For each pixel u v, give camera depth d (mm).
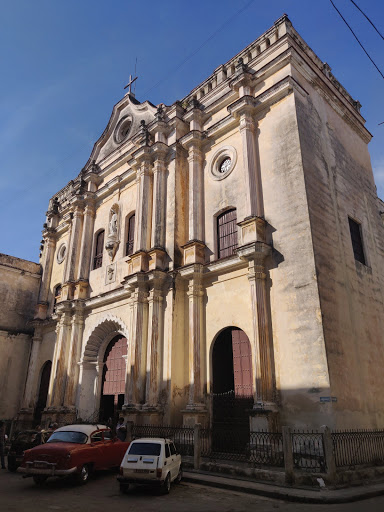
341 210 16828
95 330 22219
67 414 21188
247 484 10680
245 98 17156
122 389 20625
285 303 13961
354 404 12969
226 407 15266
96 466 11914
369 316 16016
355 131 21141
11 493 10250
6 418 26016
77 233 25750
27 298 29641
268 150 16438
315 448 11625
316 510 8469
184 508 8766
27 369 27656
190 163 19484
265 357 13688
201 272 17078
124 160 24016
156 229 19391
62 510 8469
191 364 16031
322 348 12586
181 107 21438
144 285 18703
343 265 15383
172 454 11250
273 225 15250
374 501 9344
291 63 16859
